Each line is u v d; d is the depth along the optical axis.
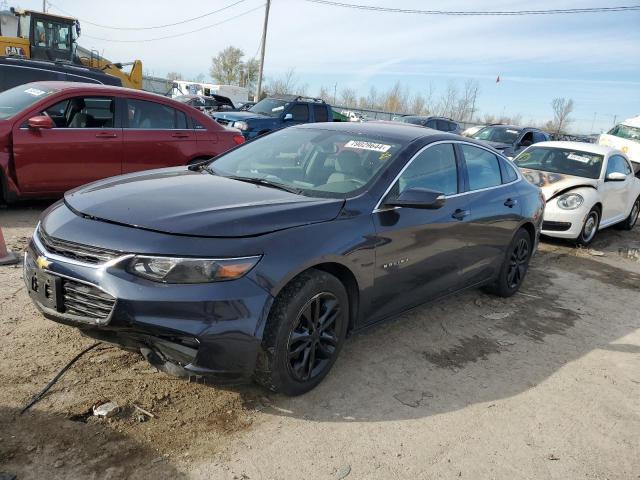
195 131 7.80
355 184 3.75
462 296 5.55
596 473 2.99
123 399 3.10
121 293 2.72
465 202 4.52
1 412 2.86
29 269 3.14
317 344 3.35
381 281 3.69
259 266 2.91
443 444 3.08
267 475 2.67
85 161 6.89
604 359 4.45
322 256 3.18
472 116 61.25
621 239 9.85
